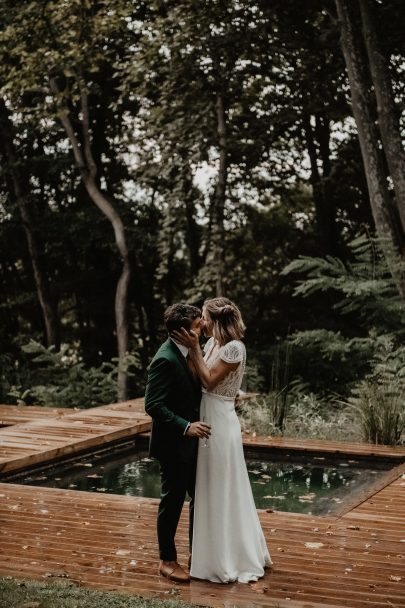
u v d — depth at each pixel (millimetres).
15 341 21406
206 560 4531
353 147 17562
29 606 3797
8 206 20562
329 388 13695
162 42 14234
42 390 14922
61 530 5570
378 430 9367
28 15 15102
